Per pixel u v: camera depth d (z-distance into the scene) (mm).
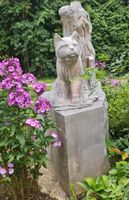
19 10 9000
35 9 9148
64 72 3168
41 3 9125
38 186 3293
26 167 2938
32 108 2807
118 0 9312
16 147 2793
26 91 2830
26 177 2971
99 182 3088
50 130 3311
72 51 3029
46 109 2803
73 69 3139
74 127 3074
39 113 2799
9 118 2758
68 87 3242
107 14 9133
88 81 3434
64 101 3221
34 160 2814
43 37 8969
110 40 8969
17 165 2863
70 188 3117
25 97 2693
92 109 3123
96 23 8930
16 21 9195
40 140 2822
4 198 3082
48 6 9133
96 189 3027
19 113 2779
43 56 9086
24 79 2834
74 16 3490
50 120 2934
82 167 3180
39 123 2723
